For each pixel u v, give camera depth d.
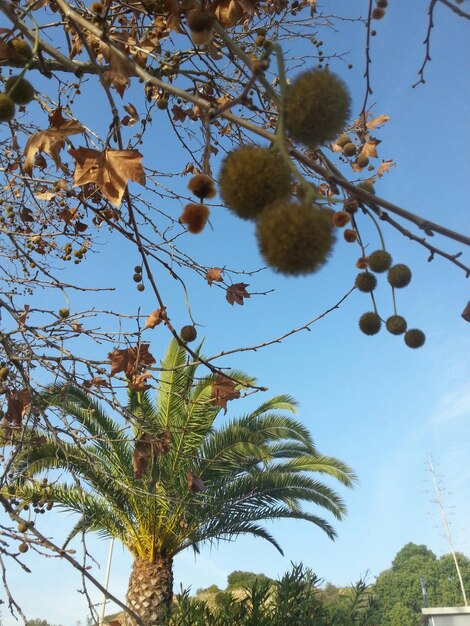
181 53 4.34
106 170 2.48
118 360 4.14
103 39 2.25
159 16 3.88
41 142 2.69
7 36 2.37
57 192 4.35
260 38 3.98
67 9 2.36
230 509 11.45
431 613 12.51
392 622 5.02
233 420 11.62
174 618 4.08
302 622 4.00
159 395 10.59
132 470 10.20
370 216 1.85
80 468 8.49
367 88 2.57
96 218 5.04
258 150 1.51
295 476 12.12
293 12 5.80
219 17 3.01
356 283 2.09
